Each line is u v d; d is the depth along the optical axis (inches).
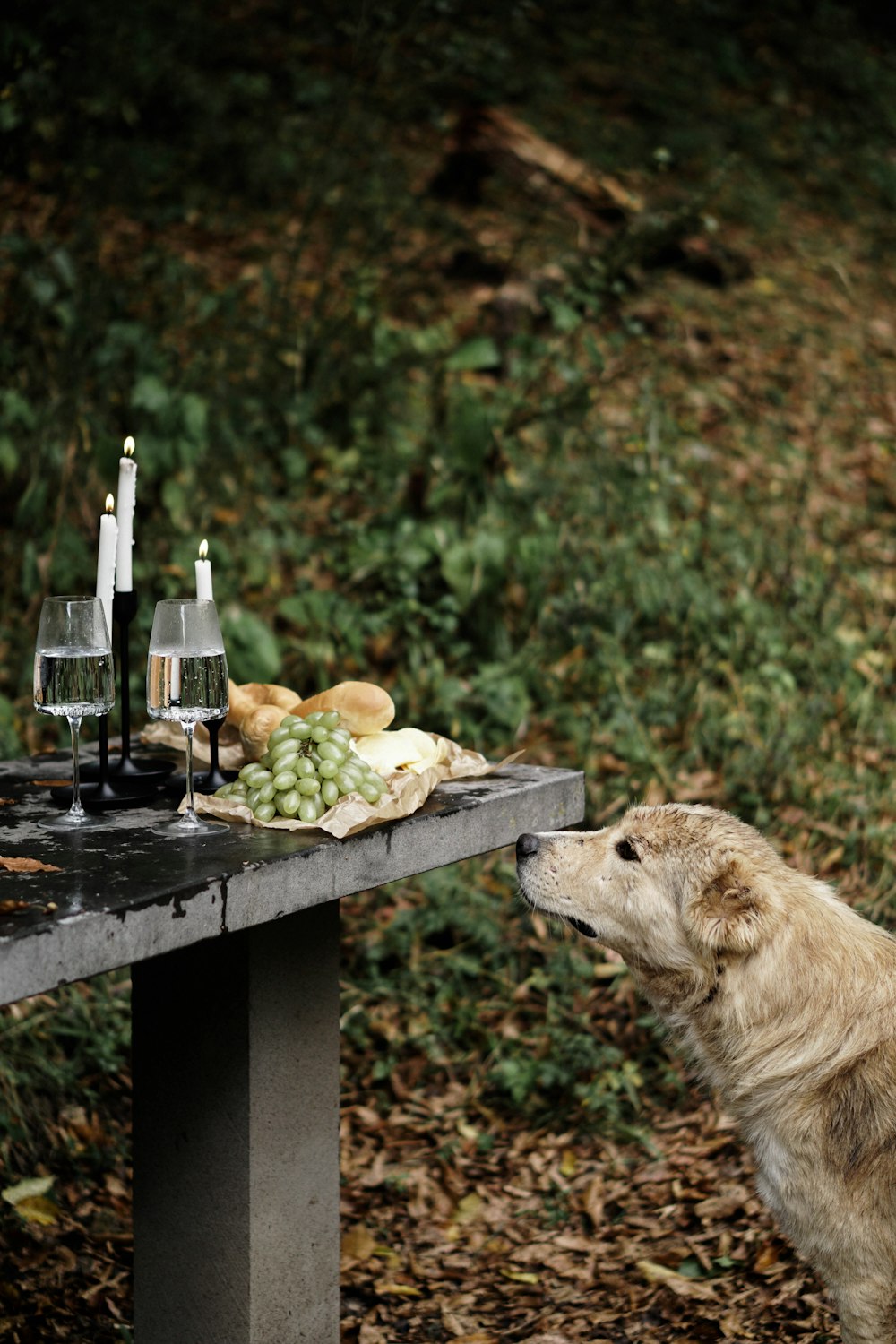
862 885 205.0
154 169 389.7
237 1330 118.0
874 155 527.8
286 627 257.3
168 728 134.5
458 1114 181.8
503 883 216.1
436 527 257.6
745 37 588.7
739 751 236.1
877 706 252.7
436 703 236.2
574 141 463.8
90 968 87.0
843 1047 114.8
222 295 316.8
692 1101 178.9
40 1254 150.8
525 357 304.3
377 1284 151.5
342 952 206.4
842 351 391.2
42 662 106.8
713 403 350.0
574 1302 146.0
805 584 281.1
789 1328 134.6
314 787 109.0
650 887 121.6
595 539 281.9
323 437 299.3
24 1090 169.8
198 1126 116.9
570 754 236.1
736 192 465.7
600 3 577.3
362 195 404.2
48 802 117.0
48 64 275.6
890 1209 110.9
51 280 265.3
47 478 257.0
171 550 255.3
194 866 97.3
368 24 420.5
